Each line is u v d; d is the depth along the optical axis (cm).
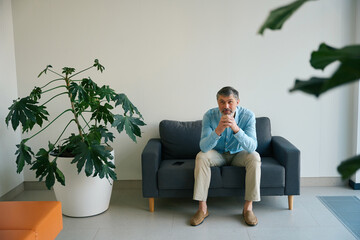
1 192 305
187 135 315
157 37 328
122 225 263
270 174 270
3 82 308
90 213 278
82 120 337
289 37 326
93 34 328
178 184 275
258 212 282
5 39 313
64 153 274
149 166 276
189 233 248
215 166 277
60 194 273
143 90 334
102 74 332
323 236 239
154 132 340
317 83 46
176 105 336
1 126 304
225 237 240
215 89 333
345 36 324
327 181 343
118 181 348
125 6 325
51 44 329
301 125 336
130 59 331
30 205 195
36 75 332
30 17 326
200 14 325
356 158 46
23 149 253
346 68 40
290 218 269
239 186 271
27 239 155
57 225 192
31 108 241
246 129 275
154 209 295
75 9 325
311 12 323
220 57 329
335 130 336
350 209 284
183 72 332
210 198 318
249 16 324
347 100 331
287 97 333
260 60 329
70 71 267
